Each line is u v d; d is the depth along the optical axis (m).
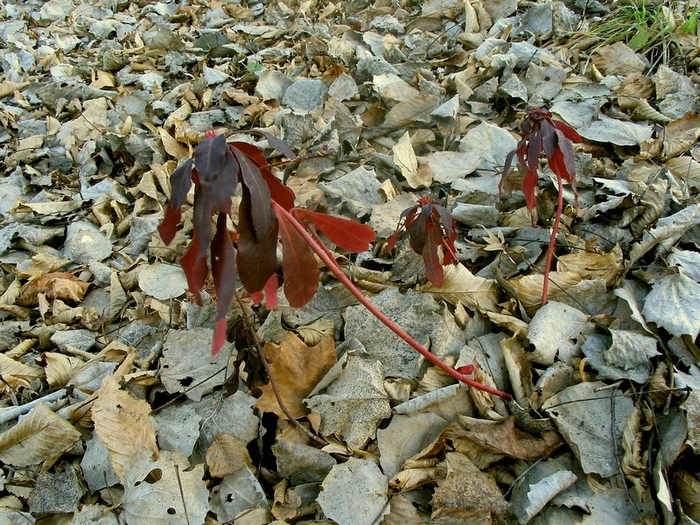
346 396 0.50
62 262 0.74
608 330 0.53
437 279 0.51
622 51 0.91
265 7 1.40
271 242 0.34
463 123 0.85
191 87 1.05
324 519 0.45
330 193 0.73
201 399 0.53
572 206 0.67
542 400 0.49
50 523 0.46
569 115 0.82
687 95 0.81
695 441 0.43
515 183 0.72
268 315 0.57
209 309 0.59
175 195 0.34
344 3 1.31
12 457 0.48
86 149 0.95
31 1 1.80
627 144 0.75
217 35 1.24
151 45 1.28
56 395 0.55
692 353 0.49
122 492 0.47
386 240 0.66
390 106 0.88
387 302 0.57
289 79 1.00
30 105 1.16
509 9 1.08
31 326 0.67
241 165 0.33
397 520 0.43
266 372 0.53
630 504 0.42
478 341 0.55
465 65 0.98
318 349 0.52
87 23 1.54
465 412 0.49
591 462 0.45
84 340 0.63
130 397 0.49
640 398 0.47
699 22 0.93
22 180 0.93
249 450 0.51
